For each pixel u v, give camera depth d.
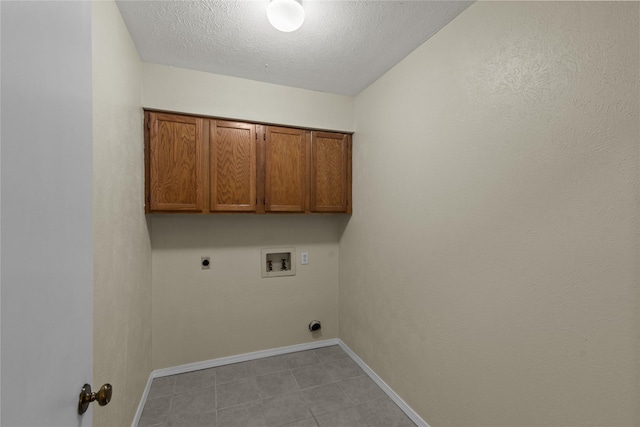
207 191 2.07
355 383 2.09
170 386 2.03
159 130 1.94
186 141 2.01
